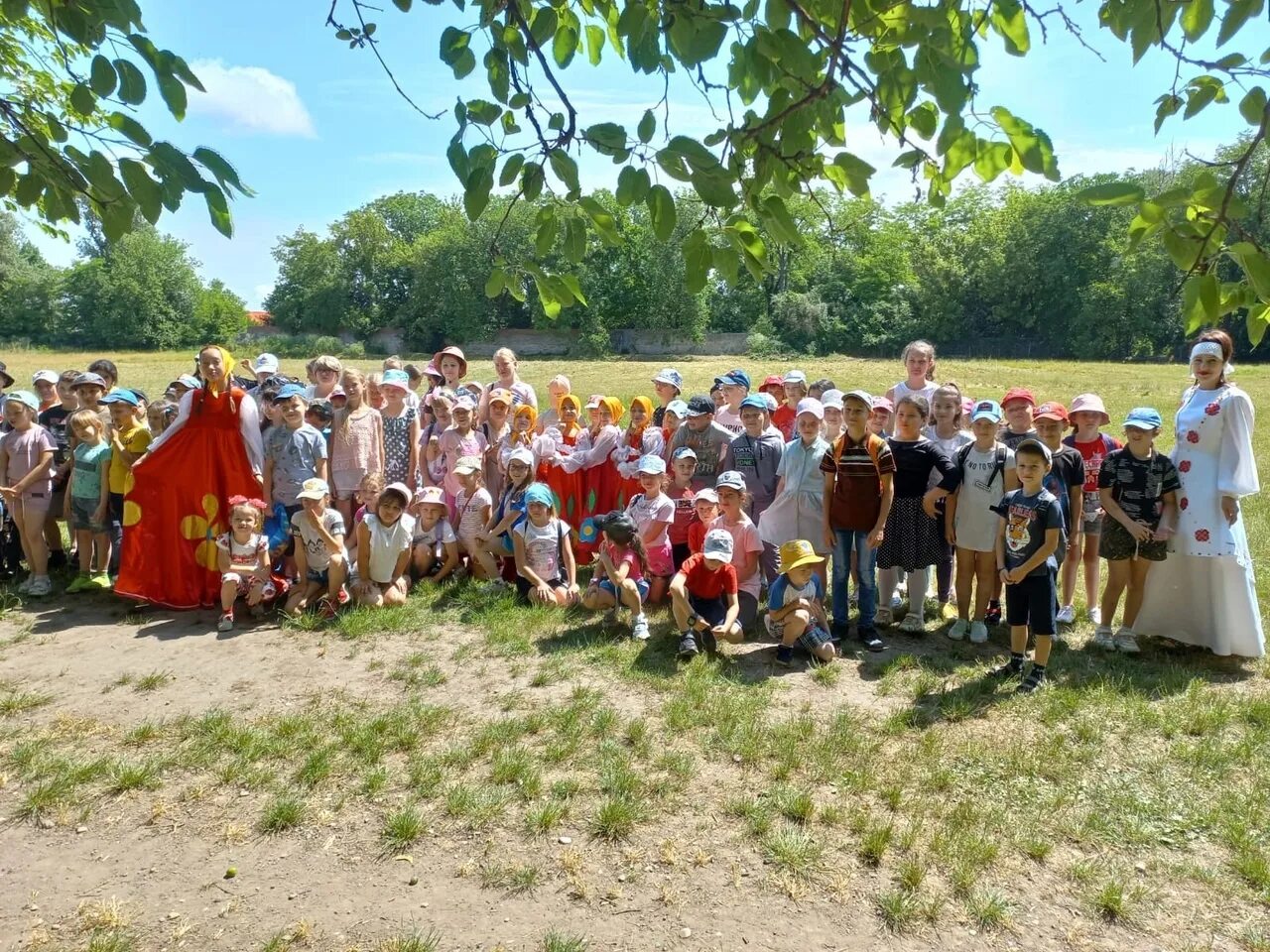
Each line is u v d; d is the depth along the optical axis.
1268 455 13.47
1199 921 3.24
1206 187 1.94
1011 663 5.29
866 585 5.85
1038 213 54.41
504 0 2.50
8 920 3.20
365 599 6.52
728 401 7.69
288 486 6.66
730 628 5.68
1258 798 3.97
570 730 4.57
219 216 2.30
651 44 2.44
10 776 4.17
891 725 4.63
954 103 2.18
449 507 7.50
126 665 5.52
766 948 3.08
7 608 6.60
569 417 8.62
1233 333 40.66
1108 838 3.72
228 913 3.25
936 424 6.42
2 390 7.58
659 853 3.60
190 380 8.37
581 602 6.56
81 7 2.03
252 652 5.76
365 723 4.68
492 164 2.48
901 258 61.62
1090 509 6.33
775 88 2.44
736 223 2.59
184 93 2.17
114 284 68.38
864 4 2.35
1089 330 51.84
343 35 2.53
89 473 6.97
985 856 3.55
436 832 3.74
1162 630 5.77
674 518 6.69
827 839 3.69
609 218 2.54
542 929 3.16
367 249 71.25
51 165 2.29
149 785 4.09
